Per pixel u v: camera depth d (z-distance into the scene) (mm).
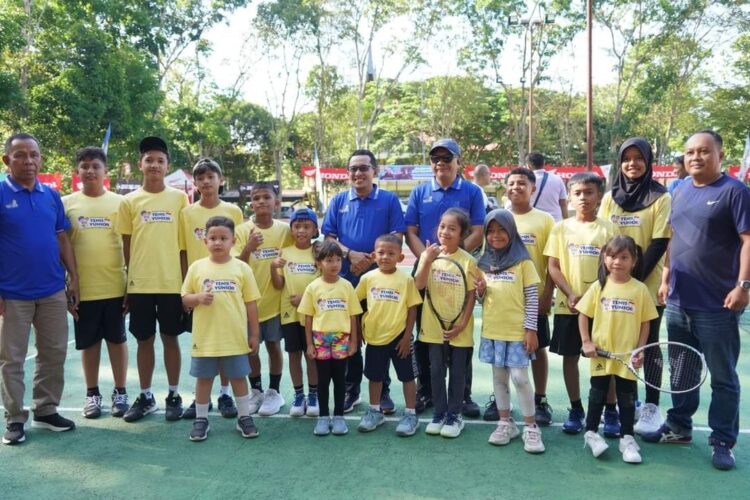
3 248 3980
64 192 21234
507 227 3916
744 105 29750
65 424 4211
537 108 38125
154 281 4355
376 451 3826
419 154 41875
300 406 4500
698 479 3398
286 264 4547
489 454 3764
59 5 19281
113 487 3367
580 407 4160
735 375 3594
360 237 4559
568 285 4031
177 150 29094
